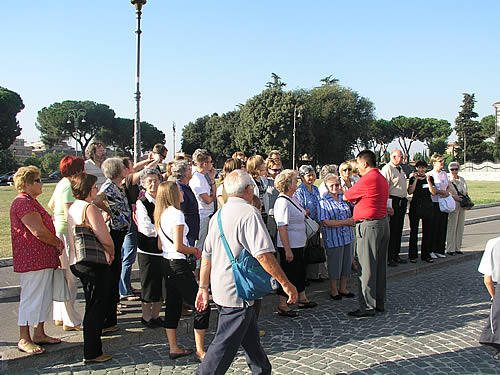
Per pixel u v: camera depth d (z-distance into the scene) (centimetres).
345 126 5697
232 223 324
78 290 630
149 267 468
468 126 7344
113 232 470
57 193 457
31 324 399
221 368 320
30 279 404
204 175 598
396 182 760
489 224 1390
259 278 318
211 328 513
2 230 1069
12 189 2975
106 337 446
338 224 606
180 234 402
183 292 409
